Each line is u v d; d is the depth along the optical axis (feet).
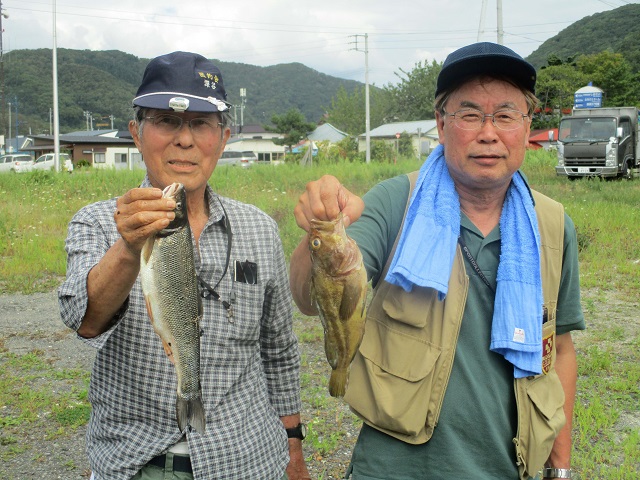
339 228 6.24
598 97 97.25
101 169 83.35
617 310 28.73
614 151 84.17
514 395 8.16
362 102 274.77
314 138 228.84
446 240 8.06
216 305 8.18
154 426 7.86
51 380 21.12
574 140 86.69
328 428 17.80
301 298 7.43
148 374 7.82
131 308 7.81
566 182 83.61
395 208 8.48
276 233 9.15
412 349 8.00
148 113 8.20
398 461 8.12
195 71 8.18
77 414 18.57
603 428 17.52
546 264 8.52
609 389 20.26
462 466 7.95
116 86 517.55
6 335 25.61
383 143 140.46
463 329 8.15
